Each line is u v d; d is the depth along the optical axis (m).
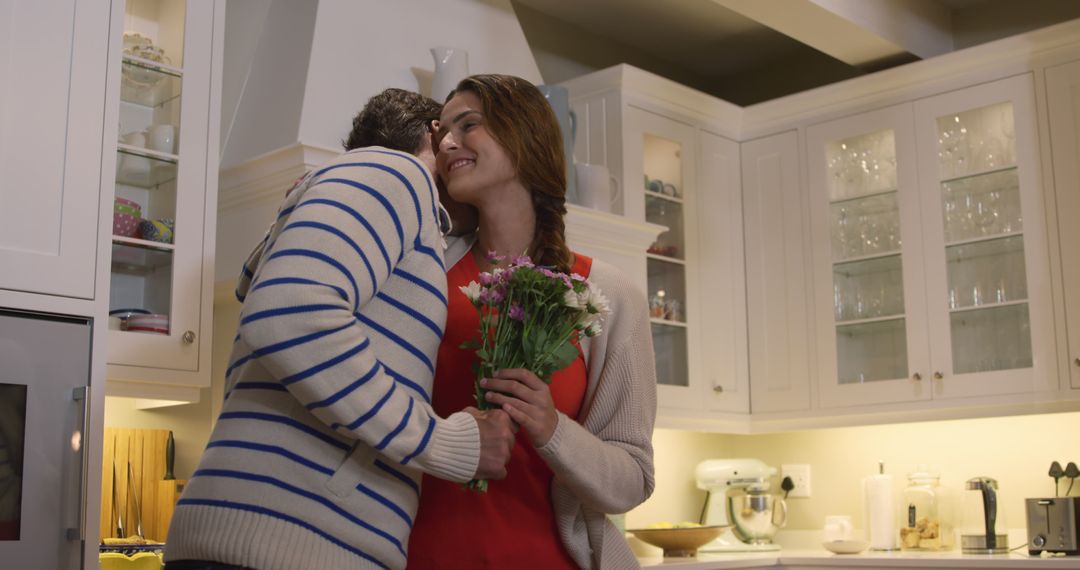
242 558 1.23
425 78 3.26
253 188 2.83
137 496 2.73
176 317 2.54
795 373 4.03
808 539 4.30
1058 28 3.54
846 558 3.59
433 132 1.71
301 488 1.27
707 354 3.98
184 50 2.66
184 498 1.29
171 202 2.59
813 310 4.01
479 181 1.55
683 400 3.84
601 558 1.55
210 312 2.60
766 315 4.12
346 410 1.23
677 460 4.33
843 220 4.00
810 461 4.36
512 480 1.53
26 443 2.02
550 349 1.46
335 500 1.29
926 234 3.79
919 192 3.83
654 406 1.65
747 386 4.12
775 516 4.07
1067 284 3.48
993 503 3.64
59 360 2.10
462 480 1.35
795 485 4.37
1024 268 3.58
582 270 1.65
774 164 4.18
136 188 2.55
